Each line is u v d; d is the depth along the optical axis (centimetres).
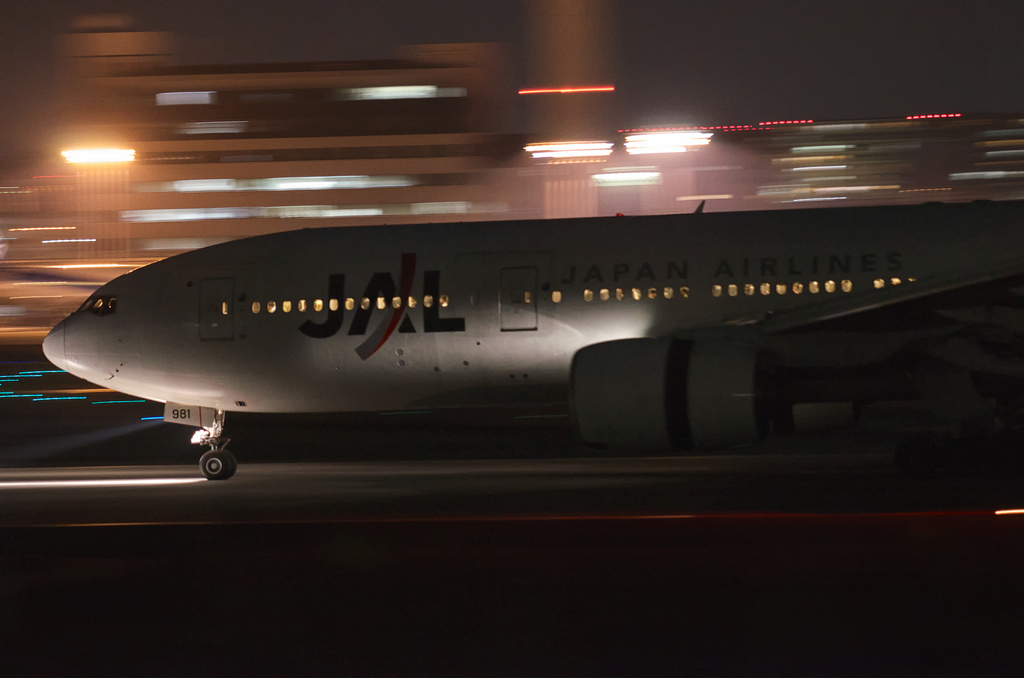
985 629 2086
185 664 2034
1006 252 4297
